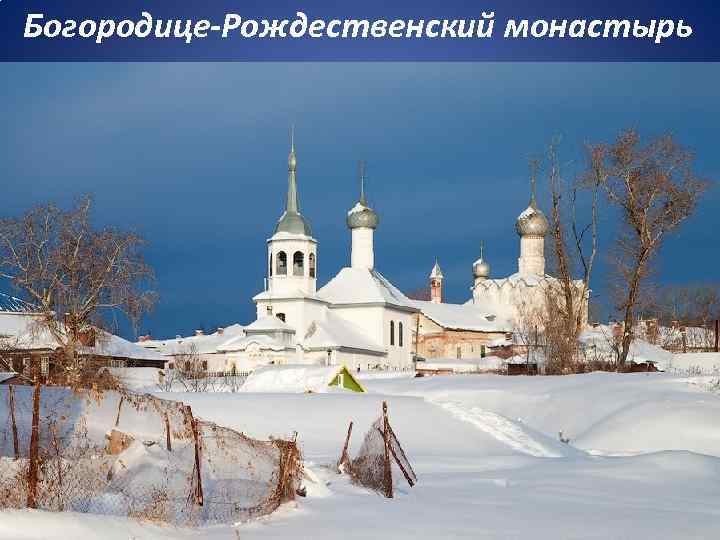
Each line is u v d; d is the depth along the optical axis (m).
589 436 54.03
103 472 26.88
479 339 160.88
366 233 150.38
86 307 80.25
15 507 20.64
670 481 32.81
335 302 143.12
